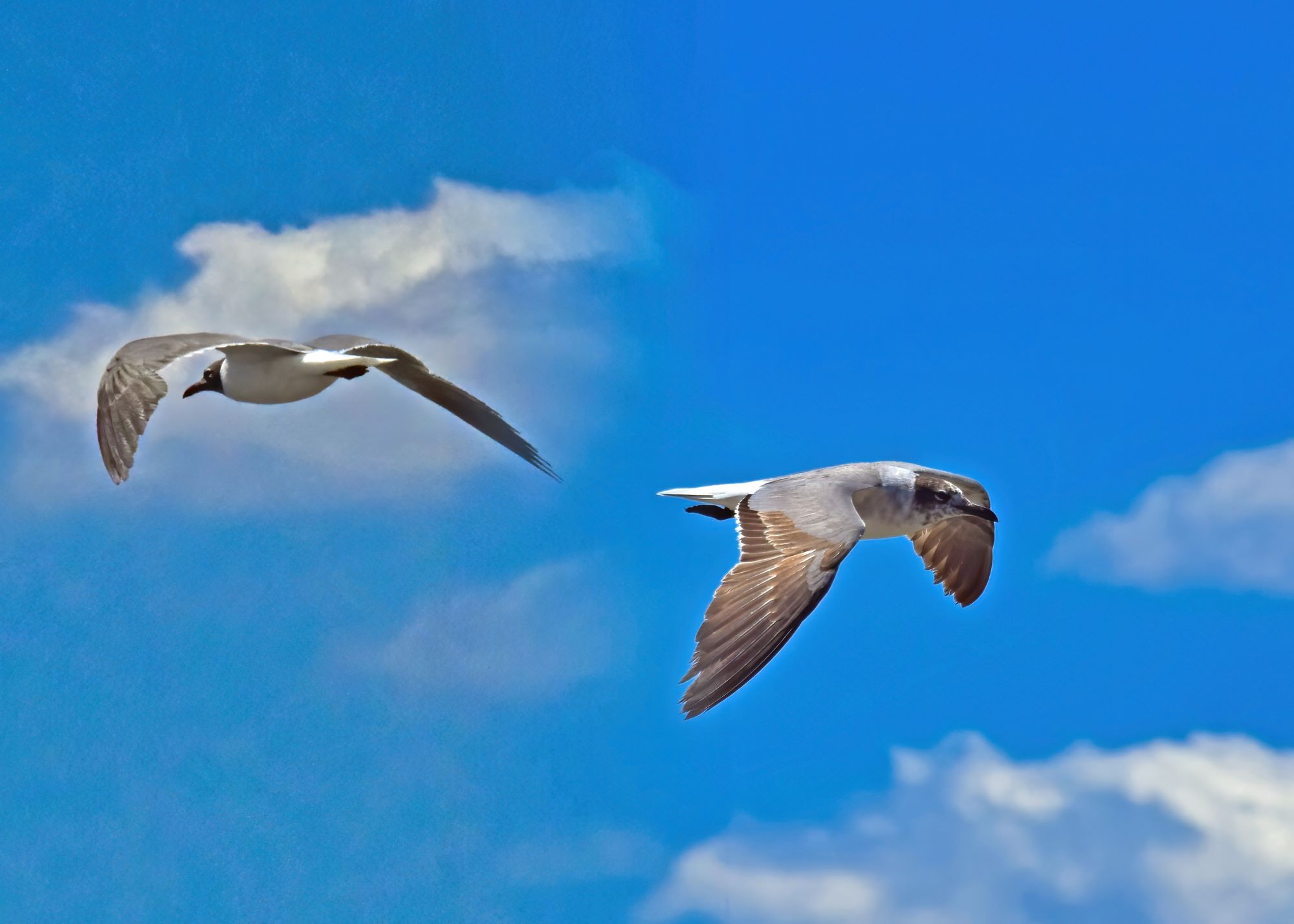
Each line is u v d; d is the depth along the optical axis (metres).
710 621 11.95
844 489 13.62
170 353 12.12
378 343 13.35
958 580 16.41
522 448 13.36
